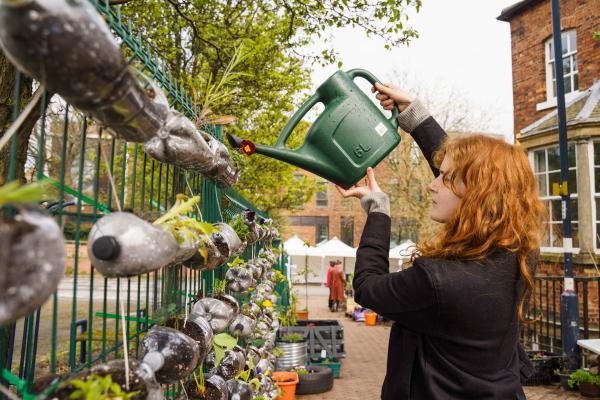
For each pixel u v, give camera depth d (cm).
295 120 196
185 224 117
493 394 123
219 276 292
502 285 127
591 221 814
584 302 653
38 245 69
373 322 1305
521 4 1029
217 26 647
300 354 655
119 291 142
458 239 132
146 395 96
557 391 595
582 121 820
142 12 631
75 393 83
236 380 235
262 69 741
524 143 960
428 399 127
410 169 1634
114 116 90
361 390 635
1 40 73
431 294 124
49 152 134
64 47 72
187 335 136
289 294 1045
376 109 192
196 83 613
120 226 94
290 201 1341
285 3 598
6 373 111
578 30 920
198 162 133
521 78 1053
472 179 135
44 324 644
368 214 162
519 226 130
